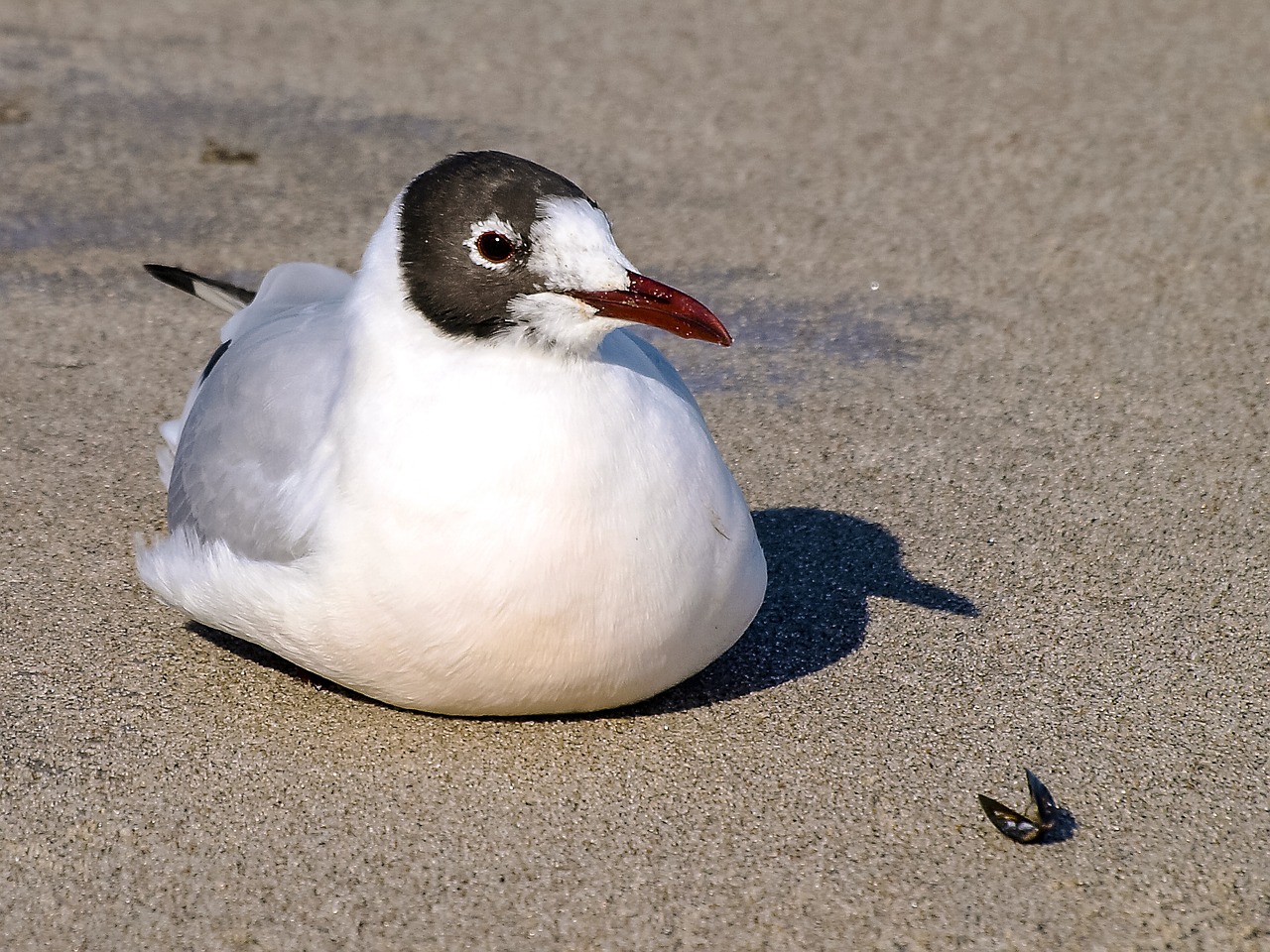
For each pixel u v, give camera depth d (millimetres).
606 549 7090
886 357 12273
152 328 12703
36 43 20078
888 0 22391
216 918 6699
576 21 21516
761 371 12062
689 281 13633
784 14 21797
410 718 8023
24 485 10312
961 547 9688
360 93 18469
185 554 8125
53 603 9016
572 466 7020
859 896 6809
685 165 16406
